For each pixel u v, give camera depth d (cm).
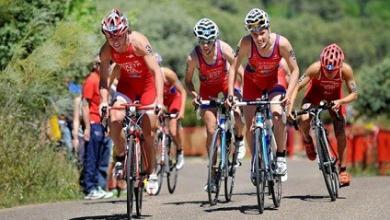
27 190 2472
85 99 2631
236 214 1819
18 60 2678
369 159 4566
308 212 1828
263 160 1852
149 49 1842
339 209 1872
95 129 2609
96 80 2630
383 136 4478
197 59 2161
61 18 3006
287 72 2177
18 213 2033
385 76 5450
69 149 2864
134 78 1911
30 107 2684
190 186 3497
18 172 2452
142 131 1867
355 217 1734
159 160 2669
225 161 2075
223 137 2048
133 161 1788
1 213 2053
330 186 2055
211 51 2125
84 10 3409
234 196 2317
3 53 2748
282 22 14088
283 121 1936
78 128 2766
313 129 2094
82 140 2750
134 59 1856
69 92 2956
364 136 4609
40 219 1889
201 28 2092
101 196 2620
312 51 13712
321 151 2064
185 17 8631
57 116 2853
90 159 2620
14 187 2425
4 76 2581
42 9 2825
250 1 16388
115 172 1827
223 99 2048
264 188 1850
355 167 4534
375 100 5431
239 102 1922
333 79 2206
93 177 2623
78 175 2697
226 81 2188
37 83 2658
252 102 1902
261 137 1858
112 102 1881
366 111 5506
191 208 1980
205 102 2056
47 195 2506
